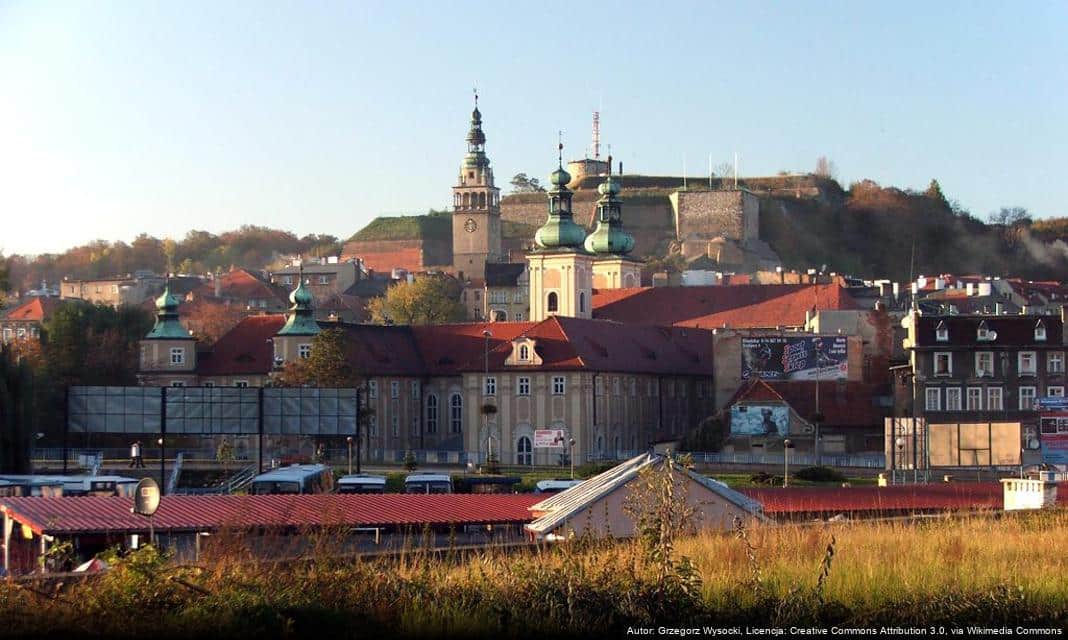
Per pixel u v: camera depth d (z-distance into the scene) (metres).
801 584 69.38
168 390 194.88
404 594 67.19
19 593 65.44
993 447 188.62
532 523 103.06
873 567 73.19
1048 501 122.56
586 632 66.12
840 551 77.56
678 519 77.75
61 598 65.25
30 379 194.38
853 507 120.12
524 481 175.12
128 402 195.38
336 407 195.12
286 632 64.69
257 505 101.88
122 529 96.88
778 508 117.62
